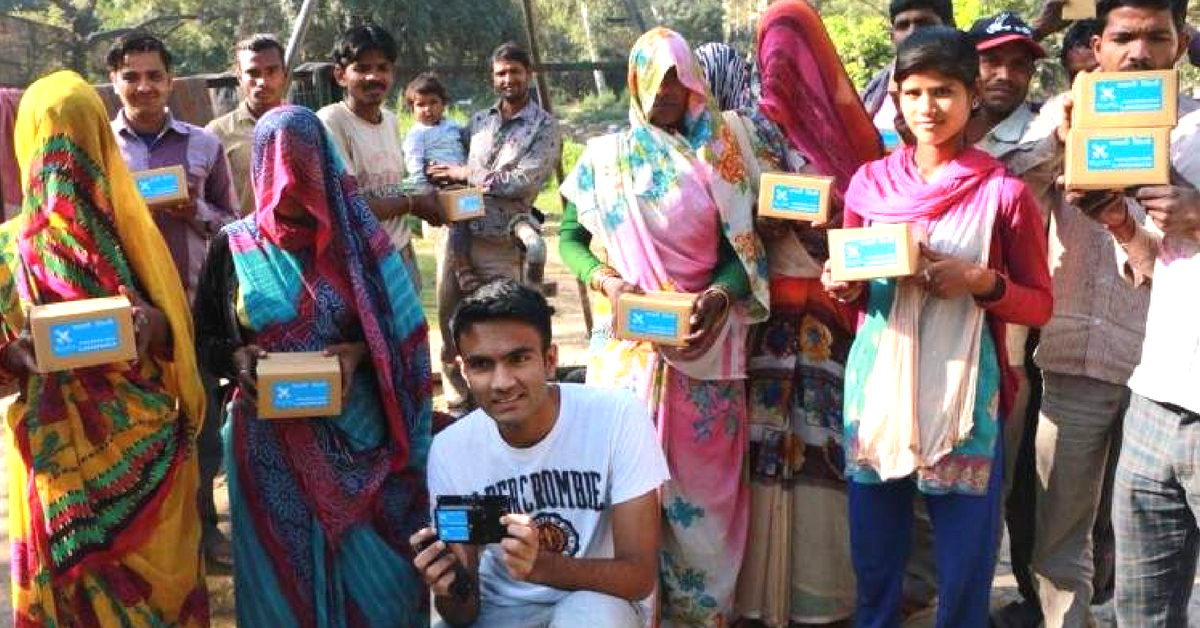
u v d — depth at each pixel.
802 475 3.72
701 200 3.54
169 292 3.03
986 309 3.02
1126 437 2.93
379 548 3.22
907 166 3.13
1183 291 2.73
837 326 3.66
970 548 3.11
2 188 4.16
